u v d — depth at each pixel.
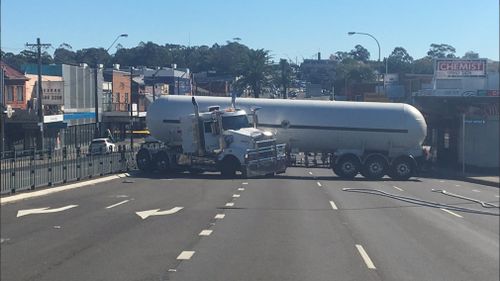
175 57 164.25
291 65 132.62
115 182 32.00
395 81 89.19
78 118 73.19
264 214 19.64
